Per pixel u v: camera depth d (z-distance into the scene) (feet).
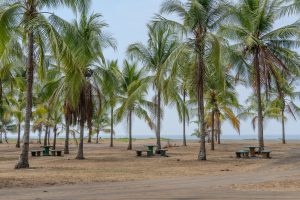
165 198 30.71
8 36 55.47
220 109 124.16
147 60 101.19
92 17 80.33
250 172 52.24
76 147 151.94
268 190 34.58
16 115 144.36
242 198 30.42
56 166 65.36
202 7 72.59
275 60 84.99
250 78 94.73
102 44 82.02
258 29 88.74
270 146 145.28
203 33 74.54
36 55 61.16
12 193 33.96
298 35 85.66
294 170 53.47
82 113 81.76
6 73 73.56
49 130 171.22
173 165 66.28
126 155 98.12
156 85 90.99
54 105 86.53
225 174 49.78
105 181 42.63
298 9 81.35
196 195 32.07
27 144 61.72
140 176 48.37
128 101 98.78
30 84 61.11
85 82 79.20
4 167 64.44
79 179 44.70
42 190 35.68
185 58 74.79
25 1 58.90
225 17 75.46
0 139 232.73
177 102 100.01
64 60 56.34
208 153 102.63
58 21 56.75
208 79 83.87
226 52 82.33
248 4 89.92
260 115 88.84
